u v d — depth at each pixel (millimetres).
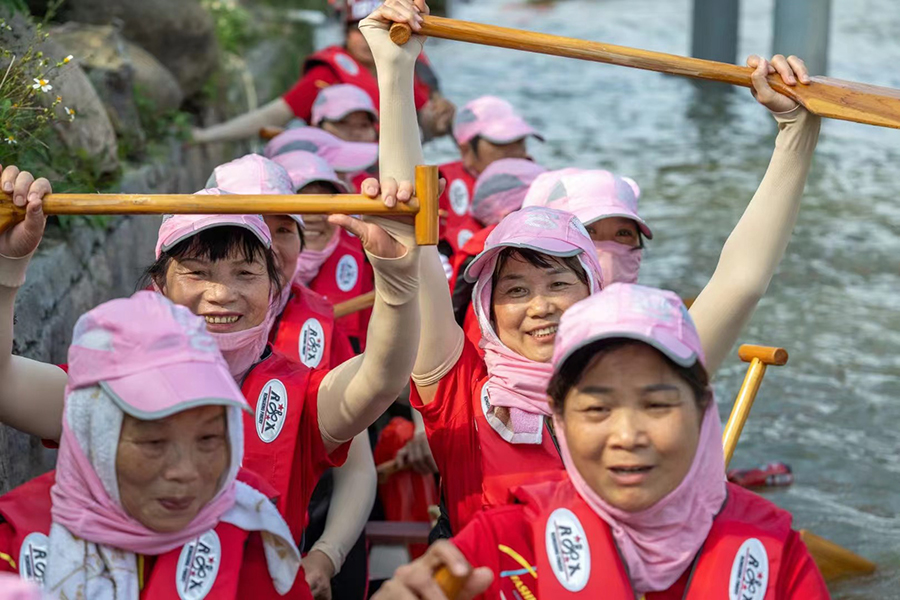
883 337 6828
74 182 5180
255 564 2518
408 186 2717
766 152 11414
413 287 2803
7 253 2738
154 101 7430
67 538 2354
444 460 3211
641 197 9750
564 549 2361
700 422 2334
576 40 3059
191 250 3168
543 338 3098
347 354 4227
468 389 3199
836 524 4789
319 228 5059
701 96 14023
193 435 2314
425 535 4289
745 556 2363
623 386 2264
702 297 3084
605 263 3988
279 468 3035
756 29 18344
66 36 6699
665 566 2357
